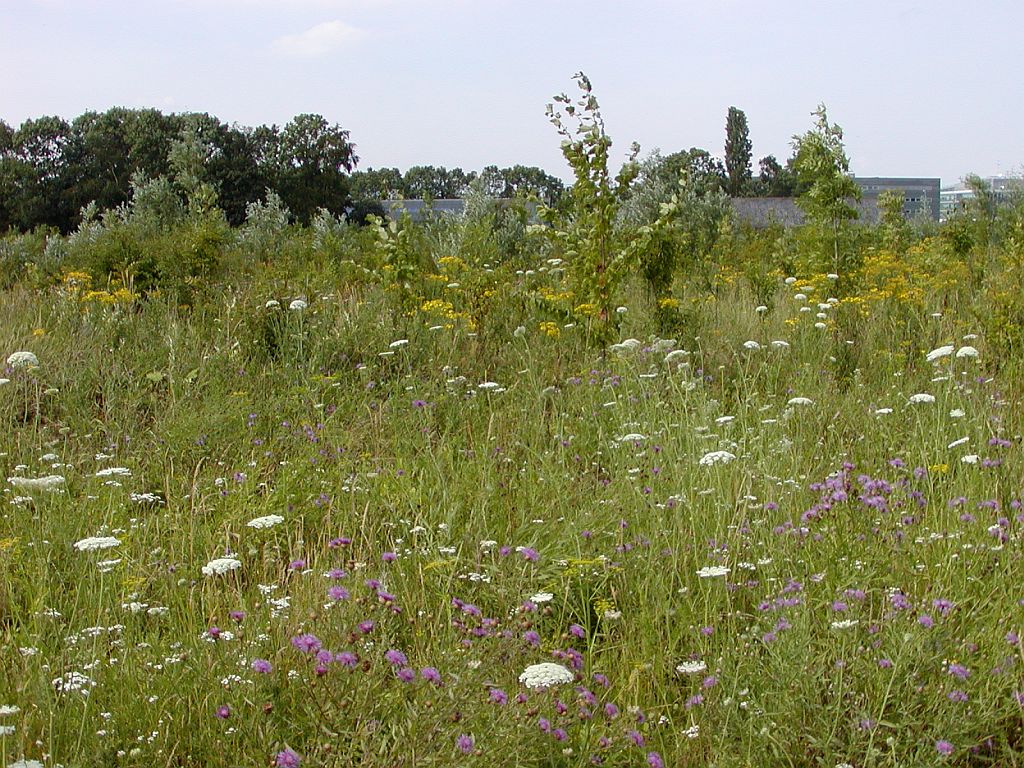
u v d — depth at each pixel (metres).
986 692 3.15
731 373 8.66
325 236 22.05
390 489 5.29
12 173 61.22
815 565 3.93
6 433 6.34
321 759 2.64
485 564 4.20
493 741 2.66
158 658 3.38
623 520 4.55
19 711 2.92
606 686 3.40
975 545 4.14
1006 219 22.67
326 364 8.07
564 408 7.00
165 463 5.99
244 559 4.73
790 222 32.28
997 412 6.53
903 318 10.13
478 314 9.61
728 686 3.19
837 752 2.96
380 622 3.11
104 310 8.98
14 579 4.19
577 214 9.48
